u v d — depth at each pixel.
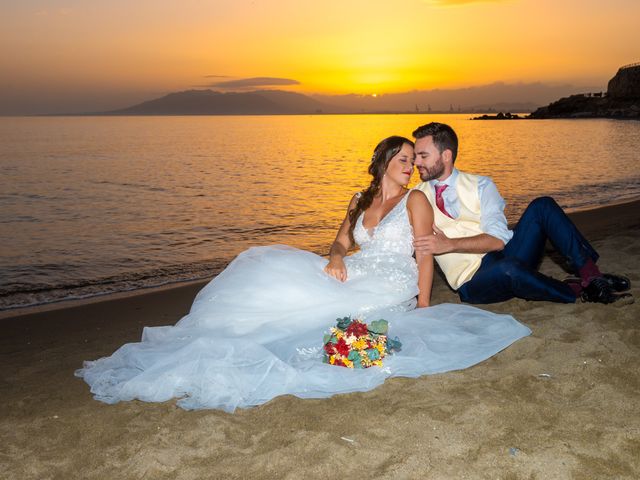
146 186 21.48
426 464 2.73
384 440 2.98
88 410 3.55
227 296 4.10
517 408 3.21
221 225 13.09
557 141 46.81
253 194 18.53
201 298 4.21
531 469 2.66
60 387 4.01
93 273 8.98
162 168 29.30
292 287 4.09
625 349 3.89
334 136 75.62
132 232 12.49
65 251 10.70
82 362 4.63
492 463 2.72
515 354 3.97
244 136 77.00
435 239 4.22
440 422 3.11
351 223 4.54
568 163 27.00
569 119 139.25
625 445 2.80
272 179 23.19
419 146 4.44
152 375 3.67
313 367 3.69
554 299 4.65
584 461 2.69
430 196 4.61
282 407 3.41
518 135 61.34
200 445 3.04
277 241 11.14
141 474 2.80
